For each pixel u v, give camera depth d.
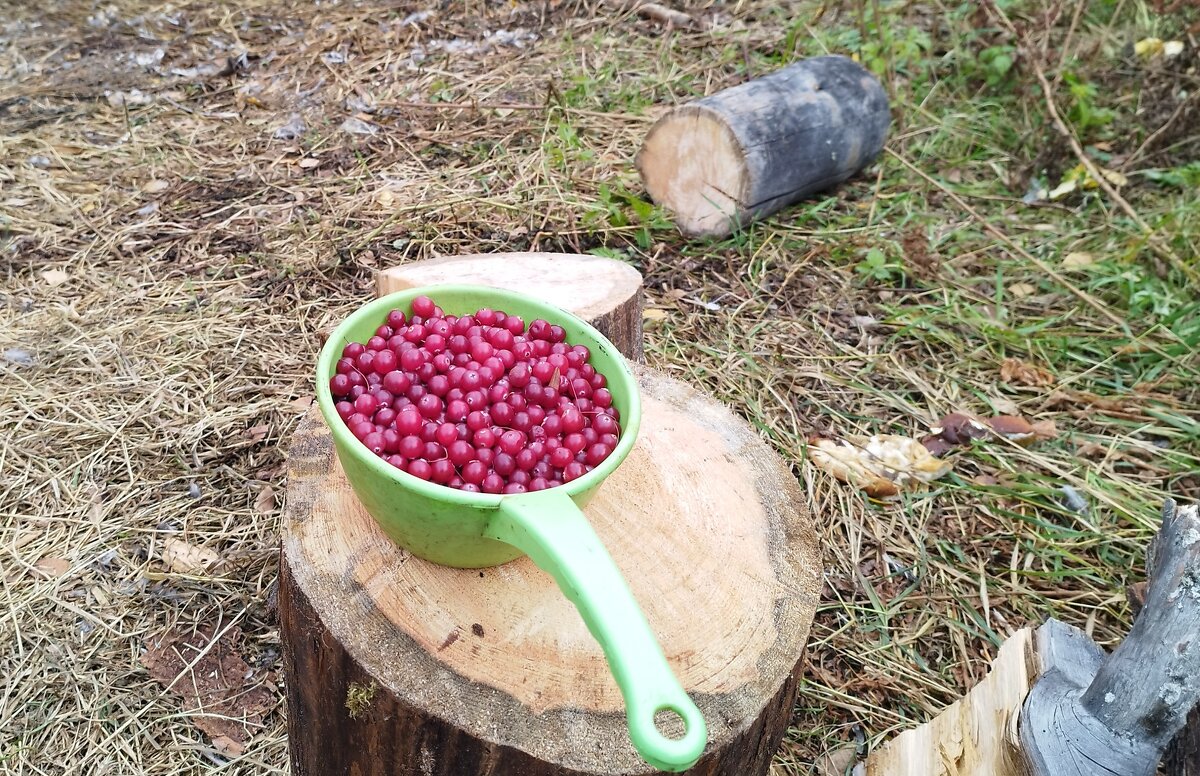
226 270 1.09
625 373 0.52
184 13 1.66
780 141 1.15
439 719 0.45
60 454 0.85
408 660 0.47
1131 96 1.41
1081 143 1.35
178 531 0.80
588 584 0.40
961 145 1.39
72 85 1.43
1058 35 1.52
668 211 1.21
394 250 1.13
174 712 0.68
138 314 1.02
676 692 0.38
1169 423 0.95
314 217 1.17
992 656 0.75
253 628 0.74
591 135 1.36
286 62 1.53
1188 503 0.87
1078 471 0.90
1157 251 1.12
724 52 1.57
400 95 1.45
